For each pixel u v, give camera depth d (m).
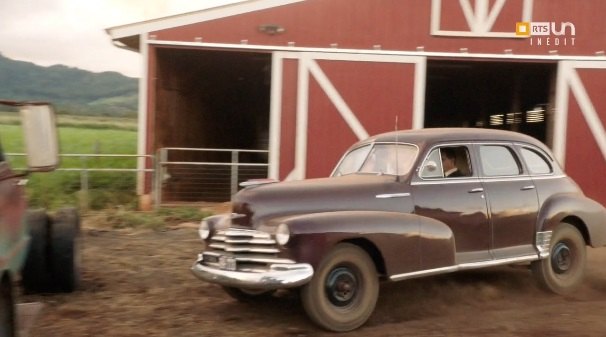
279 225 5.98
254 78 20.53
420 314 6.84
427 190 6.79
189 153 18.19
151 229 12.05
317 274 5.97
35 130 4.89
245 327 6.27
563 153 14.69
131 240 10.93
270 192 6.40
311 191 6.44
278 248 6.02
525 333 6.07
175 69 16.30
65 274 7.25
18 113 5.36
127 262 9.12
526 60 14.59
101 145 25.36
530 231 7.42
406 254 6.37
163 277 8.29
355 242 6.26
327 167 14.38
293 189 6.45
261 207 6.29
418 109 14.46
